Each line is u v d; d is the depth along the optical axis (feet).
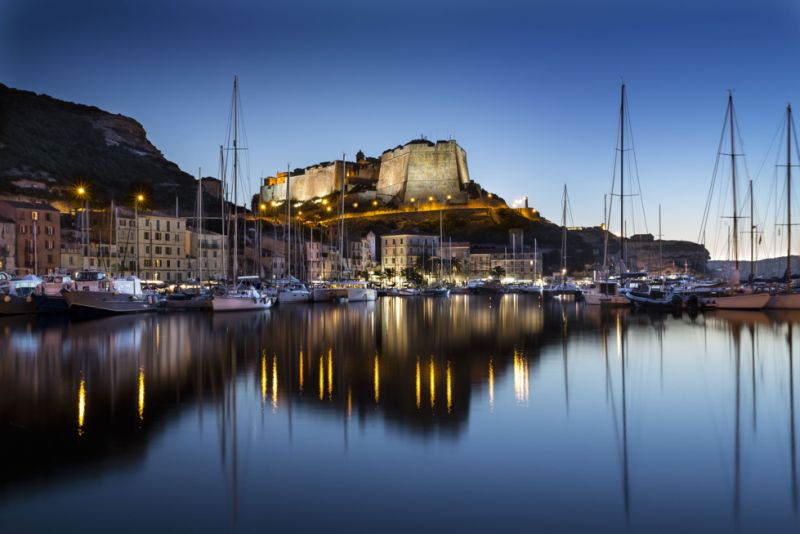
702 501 53.93
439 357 131.54
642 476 59.26
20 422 76.89
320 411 82.64
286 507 52.54
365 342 159.53
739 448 67.67
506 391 95.71
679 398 91.25
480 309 322.55
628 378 106.63
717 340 163.32
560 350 143.43
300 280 475.72
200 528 48.85
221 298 272.51
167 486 56.59
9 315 239.09
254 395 92.12
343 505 52.90
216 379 104.78
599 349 144.77
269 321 228.43
